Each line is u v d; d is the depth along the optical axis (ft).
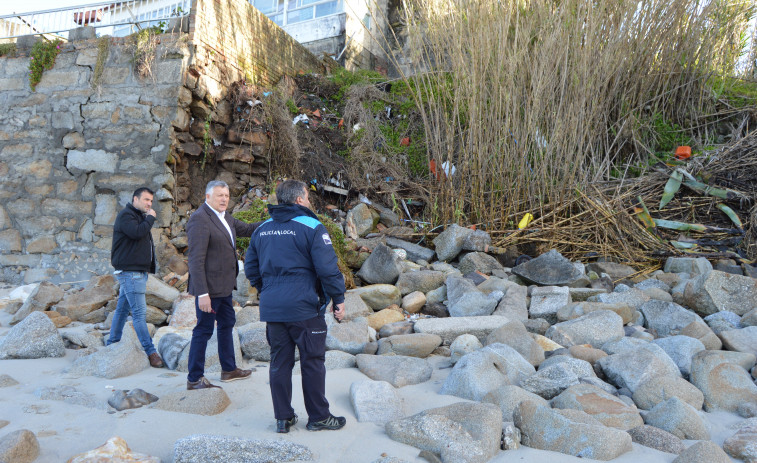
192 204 26.55
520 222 23.77
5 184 27.14
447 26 24.91
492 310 18.30
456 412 10.53
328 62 40.34
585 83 23.61
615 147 27.84
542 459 9.46
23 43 28.17
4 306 21.97
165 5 30.07
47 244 26.32
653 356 13.23
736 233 23.50
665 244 23.45
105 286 21.11
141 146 25.12
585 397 11.47
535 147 24.11
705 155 26.12
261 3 48.85
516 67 24.31
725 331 15.55
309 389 10.27
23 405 11.36
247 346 15.43
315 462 9.18
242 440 9.14
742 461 9.86
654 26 26.81
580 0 24.64
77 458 8.42
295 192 10.85
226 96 27.99
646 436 10.36
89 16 29.89
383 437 10.18
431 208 26.02
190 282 12.43
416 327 16.58
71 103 26.50
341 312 10.46
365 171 29.43
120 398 11.48
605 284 20.80
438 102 25.53
